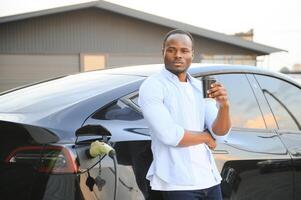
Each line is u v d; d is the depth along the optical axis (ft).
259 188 10.62
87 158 7.86
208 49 73.77
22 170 7.89
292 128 12.19
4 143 8.23
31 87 11.25
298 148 11.69
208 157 8.24
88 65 69.00
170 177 7.84
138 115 9.10
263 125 11.43
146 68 11.23
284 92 12.53
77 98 9.11
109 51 69.77
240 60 75.36
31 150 7.86
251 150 10.50
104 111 8.70
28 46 66.23
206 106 8.23
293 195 11.50
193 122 8.04
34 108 9.02
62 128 8.04
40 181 7.71
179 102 7.98
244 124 10.96
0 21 63.41
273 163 10.93
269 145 11.03
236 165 10.07
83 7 66.69
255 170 10.50
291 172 11.43
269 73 12.31
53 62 67.41
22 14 64.08
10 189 7.97
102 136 8.27
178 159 7.86
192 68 10.48
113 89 9.29
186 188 7.84
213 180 8.16
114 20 69.72
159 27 71.31
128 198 8.21
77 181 7.66
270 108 11.87
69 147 7.77
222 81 10.95
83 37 68.54
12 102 9.86
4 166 8.07
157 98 7.81
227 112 7.94
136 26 70.59
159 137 7.71
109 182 8.00
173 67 8.07
